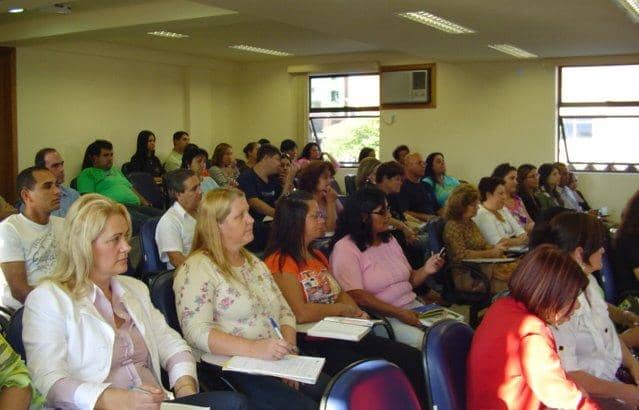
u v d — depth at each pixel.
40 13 7.21
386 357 2.88
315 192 4.81
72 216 2.11
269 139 10.95
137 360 2.20
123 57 9.26
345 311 3.02
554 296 2.07
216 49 9.62
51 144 8.55
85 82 8.89
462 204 4.51
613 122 8.70
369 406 1.65
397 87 9.79
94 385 1.95
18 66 8.16
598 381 2.34
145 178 7.39
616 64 8.55
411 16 5.87
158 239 3.94
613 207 8.73
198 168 6.59
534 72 8.96
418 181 6.95
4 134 8.12
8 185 8.20
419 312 3.33
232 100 11.10
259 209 5.38
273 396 2.37
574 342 2.44
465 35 6.91
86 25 7.01
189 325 2.46
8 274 3.08
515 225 5.33
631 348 2.93
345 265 3.30
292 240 3.03
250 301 2.59
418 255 4.96
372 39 7.23
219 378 2.42
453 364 2.11
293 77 10.64
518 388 2.02
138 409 1.92
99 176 7.10
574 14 5.75
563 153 9.03
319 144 10.70
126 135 9.48
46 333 2.00
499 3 5.30
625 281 3.58
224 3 5.29
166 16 6.43
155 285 2.59
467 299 4.39
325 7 5.45
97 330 2.07
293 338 2.72
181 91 10.33
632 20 6.02
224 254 2.62
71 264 2.10
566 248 2.62
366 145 10.30
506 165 6.17
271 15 5.81
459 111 9.44
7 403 1.72
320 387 2.53
